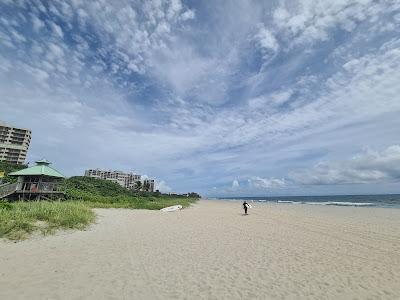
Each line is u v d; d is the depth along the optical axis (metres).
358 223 21.61
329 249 11.75
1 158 90.62
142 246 11.84
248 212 35.19
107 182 59.09
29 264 8.38
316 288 7.05
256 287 7.06
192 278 7.66
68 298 6.01
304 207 49.19
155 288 6.82
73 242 11.96
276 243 13.02
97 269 8.22
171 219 24.08
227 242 13.11
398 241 13.75
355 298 6.46
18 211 14.81
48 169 32.62
